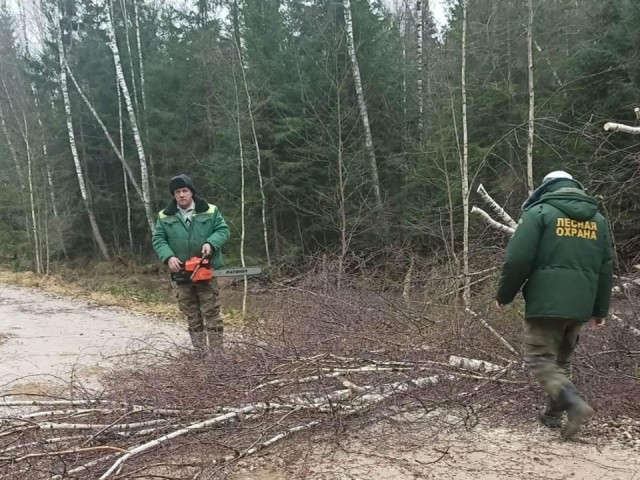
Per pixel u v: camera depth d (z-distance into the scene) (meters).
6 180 24.34
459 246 10.10
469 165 13.93
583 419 3.07
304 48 16.56
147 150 24.98
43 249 23.81
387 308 5.75
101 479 2.70
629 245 7.23
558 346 3.39
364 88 16.00
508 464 3.09
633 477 2.91
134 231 28.33
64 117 26.97
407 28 21.80
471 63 15.30
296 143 16.45
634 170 6.94
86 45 26.97
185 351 5.42
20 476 2.81
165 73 24.41
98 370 5.51
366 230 13.67
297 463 3.14
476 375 4.26
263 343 5.05
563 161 12.34
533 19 13.24
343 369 4.21
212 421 3.28
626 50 12.51
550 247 3.23
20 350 6.52
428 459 3.18
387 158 15.81
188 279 5.46
